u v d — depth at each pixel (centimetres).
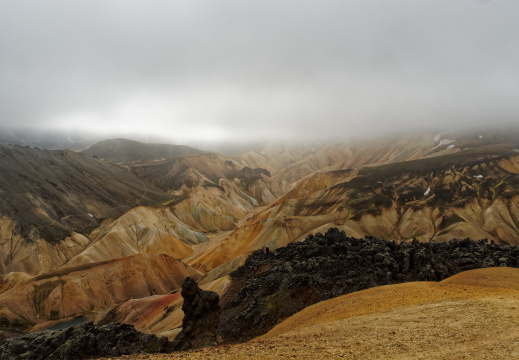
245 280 8862
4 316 13438
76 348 5631
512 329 2639
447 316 3266
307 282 6544
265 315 6169
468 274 4991
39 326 13225
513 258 6053
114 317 12081
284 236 19300
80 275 15788
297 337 3475
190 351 3272
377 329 3241
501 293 3894
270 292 7012
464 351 2359
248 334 5938
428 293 4322
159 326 9756
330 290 6294
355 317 3931
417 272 6378
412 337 2816
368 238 8888
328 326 3741
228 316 6888
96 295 15362
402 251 7000
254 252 10669
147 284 16088
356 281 6188
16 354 6494
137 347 5497
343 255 7588
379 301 4403
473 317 3084
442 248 7475
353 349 2688
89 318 13788
